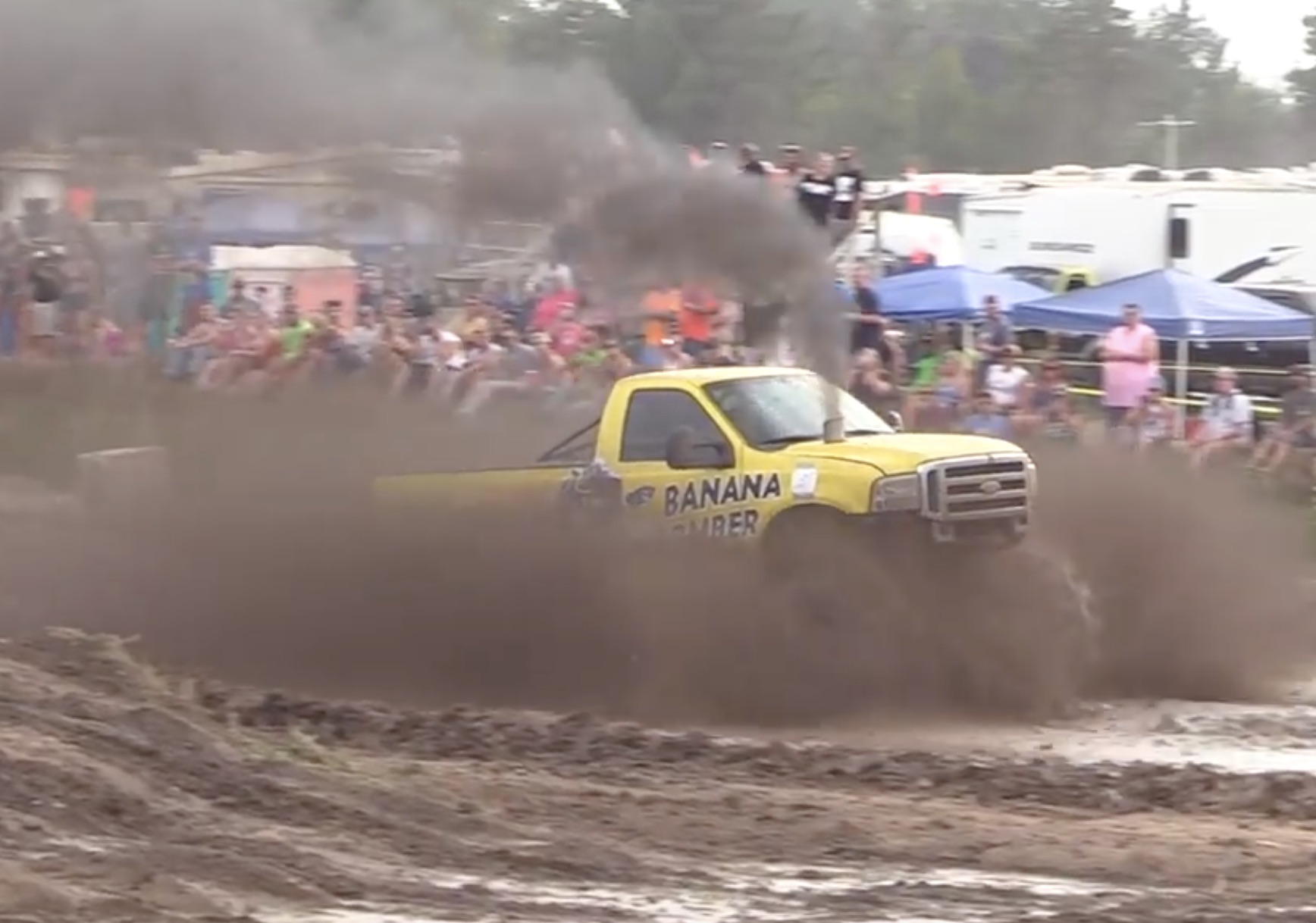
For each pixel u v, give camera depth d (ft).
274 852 58.18
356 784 66.44
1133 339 139.44
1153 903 54.60
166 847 57.77
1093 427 137.59
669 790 69.87
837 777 72.79
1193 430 138.72
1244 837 63.57
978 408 136.36
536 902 54.80
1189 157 306.76
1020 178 202.80
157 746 67.77
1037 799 69.36
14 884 52.31
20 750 64.49
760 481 92.89
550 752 76.54
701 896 55.93
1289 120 315.78
